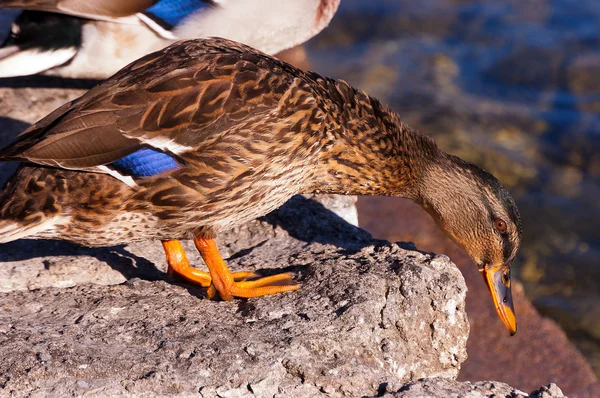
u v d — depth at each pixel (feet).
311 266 28.91
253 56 28.91
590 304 52.54
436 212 32.37
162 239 27.89
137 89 26.30
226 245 32.24
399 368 25.90
